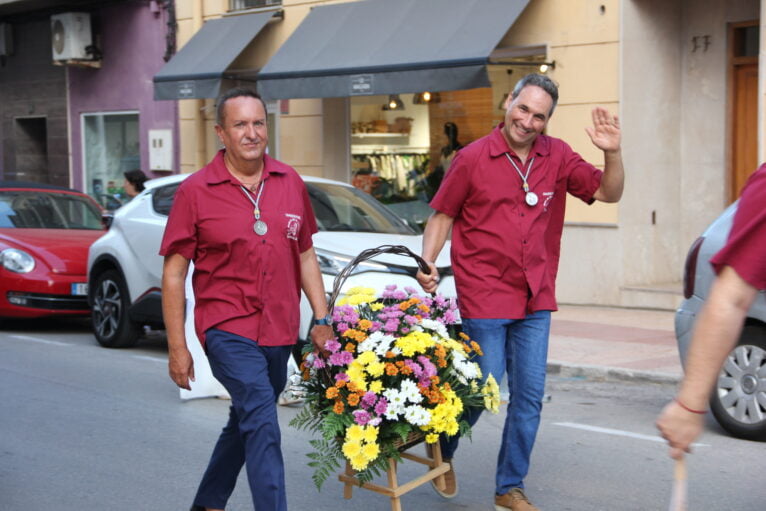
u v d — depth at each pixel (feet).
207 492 14.71
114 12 63.00
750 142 39.81
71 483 18.63
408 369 13.71
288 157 53.78
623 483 18.22
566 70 41.55
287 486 18.33
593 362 29.45
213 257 13.78
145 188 34.37
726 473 18.74
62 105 67.67
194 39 56.03
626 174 40.14
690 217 41.81
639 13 40.04
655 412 24.27
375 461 13.93
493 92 44.52
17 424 23.20
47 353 33.22
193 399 25.85
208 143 58.18
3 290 36.60
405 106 48.21
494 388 15.07
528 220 15.60
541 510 16.67
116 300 34.22
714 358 8.16
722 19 40.14
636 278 40.78
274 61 48.67
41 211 40.88
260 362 13.66
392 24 45.78
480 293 15.65
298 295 14.32
